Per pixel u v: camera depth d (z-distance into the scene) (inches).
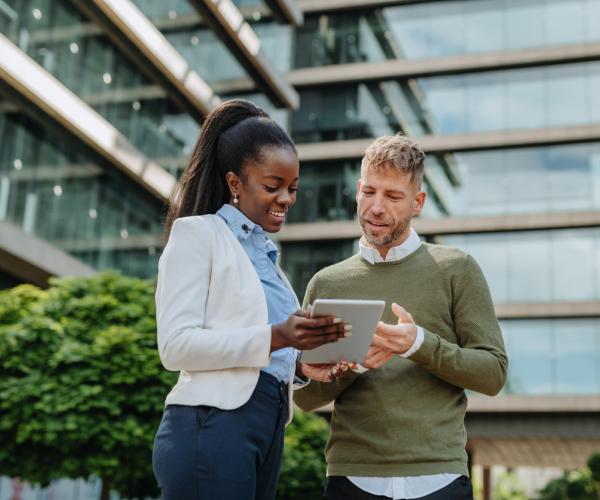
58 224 562.6
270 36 875.4
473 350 98.5
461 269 105.6
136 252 657.0
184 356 77.4
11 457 355.3
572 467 1060.5
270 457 82.1
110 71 623.2
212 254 82.7
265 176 85.9
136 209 661.9
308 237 953.5
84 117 573.9
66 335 375.2
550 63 956.0
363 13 1024.9
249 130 87.7
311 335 76.5
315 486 468.1
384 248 108.3
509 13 977.5
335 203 968.3
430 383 101.5
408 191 104.7
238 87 808.9
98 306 388.2
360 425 101.6
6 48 501.7
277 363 84.7
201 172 90.0
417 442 98.6
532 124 945.5
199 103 713.6
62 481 601.3
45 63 544.4
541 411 848.9
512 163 941.8
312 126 1007.6
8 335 363.6
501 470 1738.4
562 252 906.1
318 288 111.6
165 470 78.1
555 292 895.7
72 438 341.4
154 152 674.2
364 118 995.9
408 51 996.6
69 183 579.5
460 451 100.0
